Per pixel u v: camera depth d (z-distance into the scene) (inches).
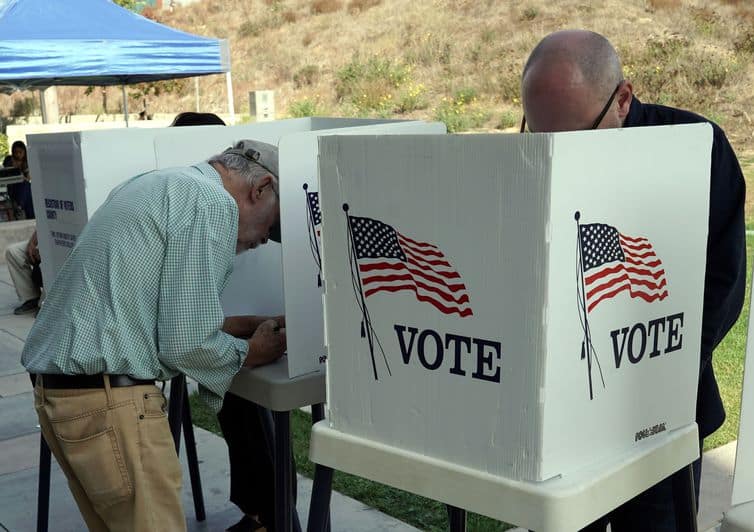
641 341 52.4
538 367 46.4
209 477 137.1
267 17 1108.5
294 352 76.6
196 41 350.0
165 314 74.4
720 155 64.9
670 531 70.0
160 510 78.2
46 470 110.9
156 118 860.0
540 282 45.5
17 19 319.0
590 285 47.8
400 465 54.0
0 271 324.2
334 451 57.7
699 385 69.9
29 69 304.8
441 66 797.9
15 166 371.9
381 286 53.4
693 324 56.4
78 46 315.0
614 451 52.1
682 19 738.8
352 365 56.2
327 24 1028.5
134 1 1005.2
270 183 79.9
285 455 77.6
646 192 50.2
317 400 78.3
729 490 119.9
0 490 134.3
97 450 76.5
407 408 53.6
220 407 79.8
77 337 74.8
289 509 79.3
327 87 852.0
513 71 716.7
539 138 44.2
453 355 50.5
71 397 76.6
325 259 56.3
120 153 95.3
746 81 606.2
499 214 46.6
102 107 981.8
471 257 48.4
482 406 49.6
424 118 693.9
